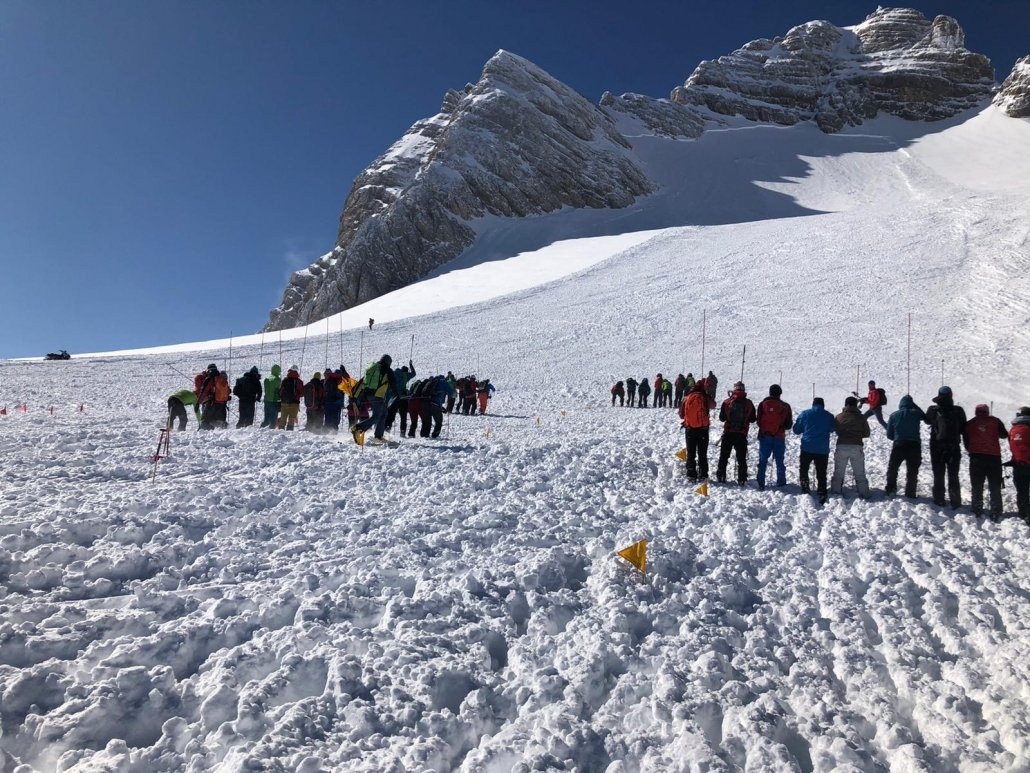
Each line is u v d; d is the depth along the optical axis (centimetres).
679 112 13338
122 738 349
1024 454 893
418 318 4697
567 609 528
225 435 1248
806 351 3412
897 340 3384
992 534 823
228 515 695
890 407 2561
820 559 710
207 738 346
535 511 789
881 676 459
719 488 1022
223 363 3594
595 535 727
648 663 450
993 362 2983
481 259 7912
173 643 421
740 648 495
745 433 1068
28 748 331
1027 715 403
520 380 3362
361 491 847
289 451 1091
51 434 1125
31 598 468
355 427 1191
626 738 370
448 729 367
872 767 361
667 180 10581
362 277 8519
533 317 4469
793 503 940
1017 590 628
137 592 482
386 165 11619
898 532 802
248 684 384
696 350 3625
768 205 9288
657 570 611
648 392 2908
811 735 386
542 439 1517
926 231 4925
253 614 471
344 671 400
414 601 498
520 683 423
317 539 648
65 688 370
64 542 573
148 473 865
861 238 5091
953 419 959
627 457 1194
